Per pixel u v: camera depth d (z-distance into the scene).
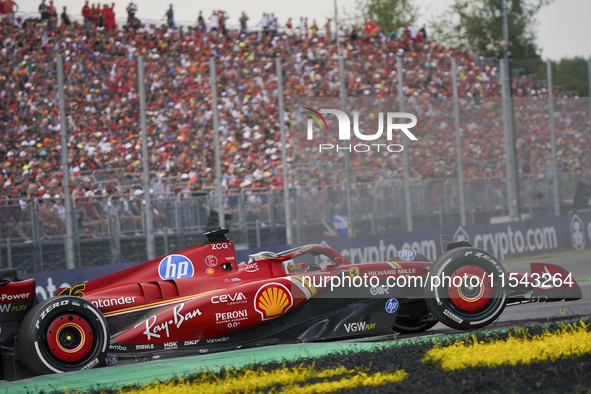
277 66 43.38
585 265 43.38
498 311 22.12
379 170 46.03
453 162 50.28
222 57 78.94
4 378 20.08
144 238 43.72
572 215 51.34
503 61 50.69
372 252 39.81
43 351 18.73
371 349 19.23
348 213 41.06
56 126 60.84
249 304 21.22
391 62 70.38
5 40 66.19
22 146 58.03
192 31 83.38
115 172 60.12
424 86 68.38
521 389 12.91
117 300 20.58
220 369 16.92
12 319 19.81
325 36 88.19
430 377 14.52
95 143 62.56
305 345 21.48
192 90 72.81
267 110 73.75
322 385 14.41
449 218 48.09
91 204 42.28
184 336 20.61
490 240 45.22
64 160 39.47
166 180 59.97
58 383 17.53
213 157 67.19
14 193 53.81
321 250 23.25
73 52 71.00
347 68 71.00
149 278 21.64
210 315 20.73
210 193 47.47
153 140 66.19
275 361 17.91
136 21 79.75
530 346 17.12
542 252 48.78
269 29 86.44
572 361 15.16
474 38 126.88
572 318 23.17
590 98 58.84
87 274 35.75
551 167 56.53
